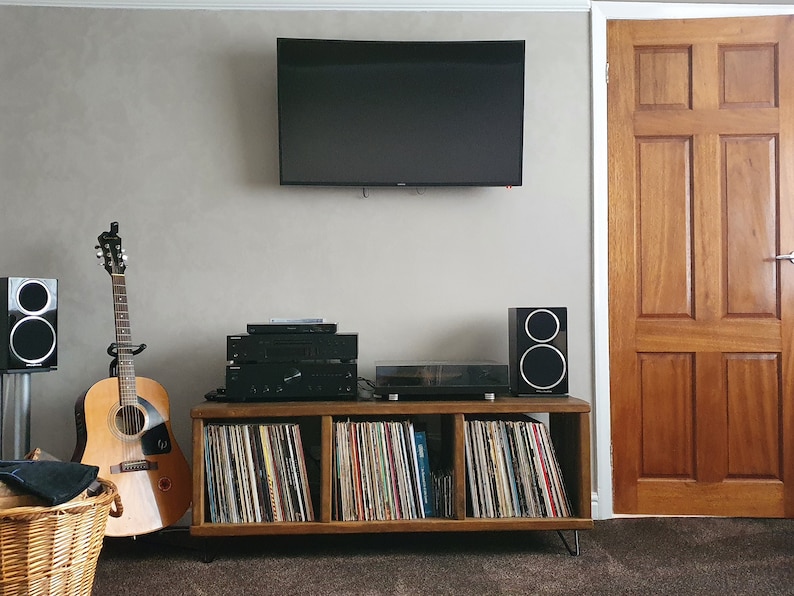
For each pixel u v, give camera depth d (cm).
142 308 280
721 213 288
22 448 249
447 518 240
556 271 289
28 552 161
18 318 240
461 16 289
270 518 237
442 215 288
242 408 233
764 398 285
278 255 284
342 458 239
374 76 276
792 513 282
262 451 238
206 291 282
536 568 225
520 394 255
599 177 288
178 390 280
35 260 279
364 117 276
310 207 285
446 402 242
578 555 238
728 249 287
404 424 242
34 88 280
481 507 241
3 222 279
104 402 242
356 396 253
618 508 285
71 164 280
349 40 275
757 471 284
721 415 285
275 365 245
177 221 282
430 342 286
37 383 278
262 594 204
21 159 279
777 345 285
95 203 281
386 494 240
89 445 237
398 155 278
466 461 243
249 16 286
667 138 290
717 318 286
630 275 288
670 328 286
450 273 288
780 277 285
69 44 281
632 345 287
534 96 290
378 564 230
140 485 241
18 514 158
